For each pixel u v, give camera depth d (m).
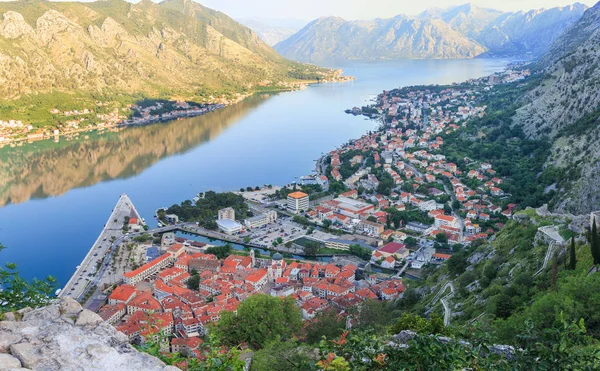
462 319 112.94
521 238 138.12
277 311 100.44
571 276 89.44
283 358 66.06
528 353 44.09
